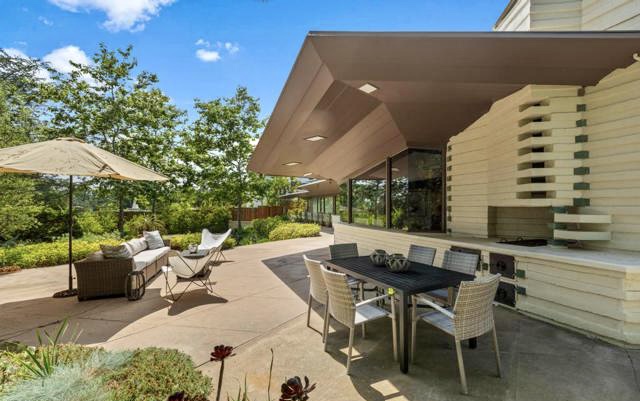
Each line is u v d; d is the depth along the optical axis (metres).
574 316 3.44
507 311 4.04
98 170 4.32
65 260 7.80
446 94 3.87
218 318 3.95
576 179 3.94
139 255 6.31
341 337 3.38
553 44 2.91
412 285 2.88
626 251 3.59
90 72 11.69
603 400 2.22
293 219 22.03
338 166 8.83
